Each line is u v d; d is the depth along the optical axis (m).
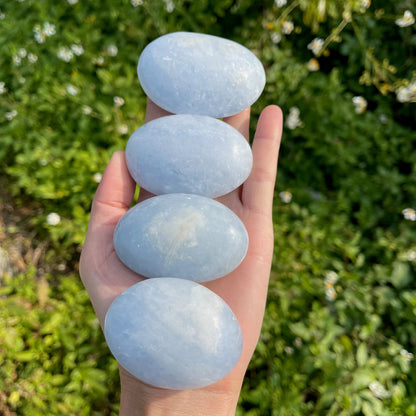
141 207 0.24
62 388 0.35
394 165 0.44
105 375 0.34
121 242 0.24
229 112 0.29
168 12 0.46
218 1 0.47
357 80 0.47
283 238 0.39
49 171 0.40
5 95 0.45
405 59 0.47
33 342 0.36
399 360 0.35
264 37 0.46
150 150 0.26
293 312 0.37
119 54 0.45
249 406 0.35
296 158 0.44
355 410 0.33
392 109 0.46
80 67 0.44
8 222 0.44
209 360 0.21
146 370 0.21
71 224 0.40
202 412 0.24
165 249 0.23
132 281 0.24
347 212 0.42
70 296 0.37
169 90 0.28
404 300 0.37
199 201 0.24
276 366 0.35
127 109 0.41
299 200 0.42
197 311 0.22
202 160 0.25
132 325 0.22
